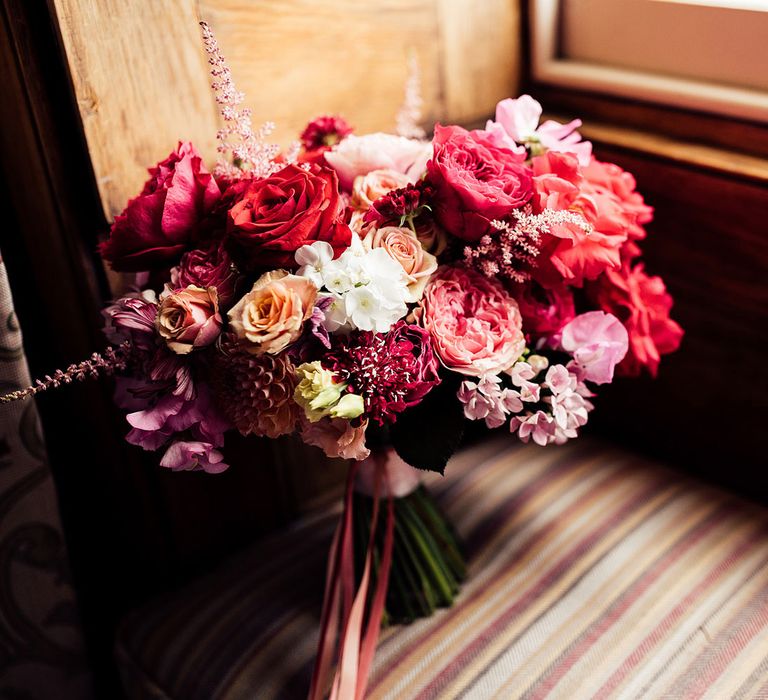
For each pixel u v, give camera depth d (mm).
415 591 742
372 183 628
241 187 619
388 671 709
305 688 709
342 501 919
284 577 804
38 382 611
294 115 779
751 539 775
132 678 780
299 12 757
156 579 861
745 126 777
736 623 711
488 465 889
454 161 608
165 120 719
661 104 829
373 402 586
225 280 599
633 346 689
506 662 702
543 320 655
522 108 675
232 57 737
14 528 752
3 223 769
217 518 854
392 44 812
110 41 683
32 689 813
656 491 829
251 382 591
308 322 584
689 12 794
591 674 688
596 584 753
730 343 811
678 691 674
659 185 814
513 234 610
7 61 680
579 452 892
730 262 788
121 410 778
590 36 876
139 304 600
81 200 720
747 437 827
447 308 616
